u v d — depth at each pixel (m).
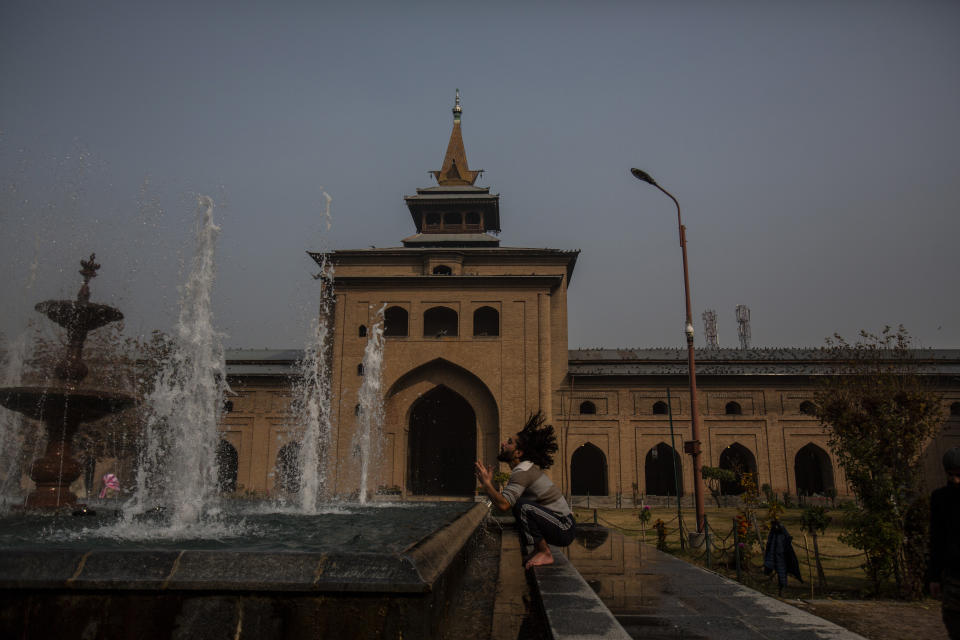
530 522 4.51
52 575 2.36
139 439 18.64
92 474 22.53
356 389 25.80
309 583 2.30
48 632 2.34
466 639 2.83
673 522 17.80
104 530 5.03
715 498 25.59
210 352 8.34
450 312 28.38
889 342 9.71
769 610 3.76
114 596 2.35
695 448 11.87
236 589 2.31
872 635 5.31
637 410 26.97
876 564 7.33
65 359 8.66
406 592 2.29
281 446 26.72
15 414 14.43
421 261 29.22
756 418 26.58
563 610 3.07
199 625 2.31
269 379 27.42
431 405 32.12
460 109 35.22
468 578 4.51
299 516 7.12
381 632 2.27
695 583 4.75
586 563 5.93
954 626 2.96
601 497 26.05
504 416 25.50
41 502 7.93
